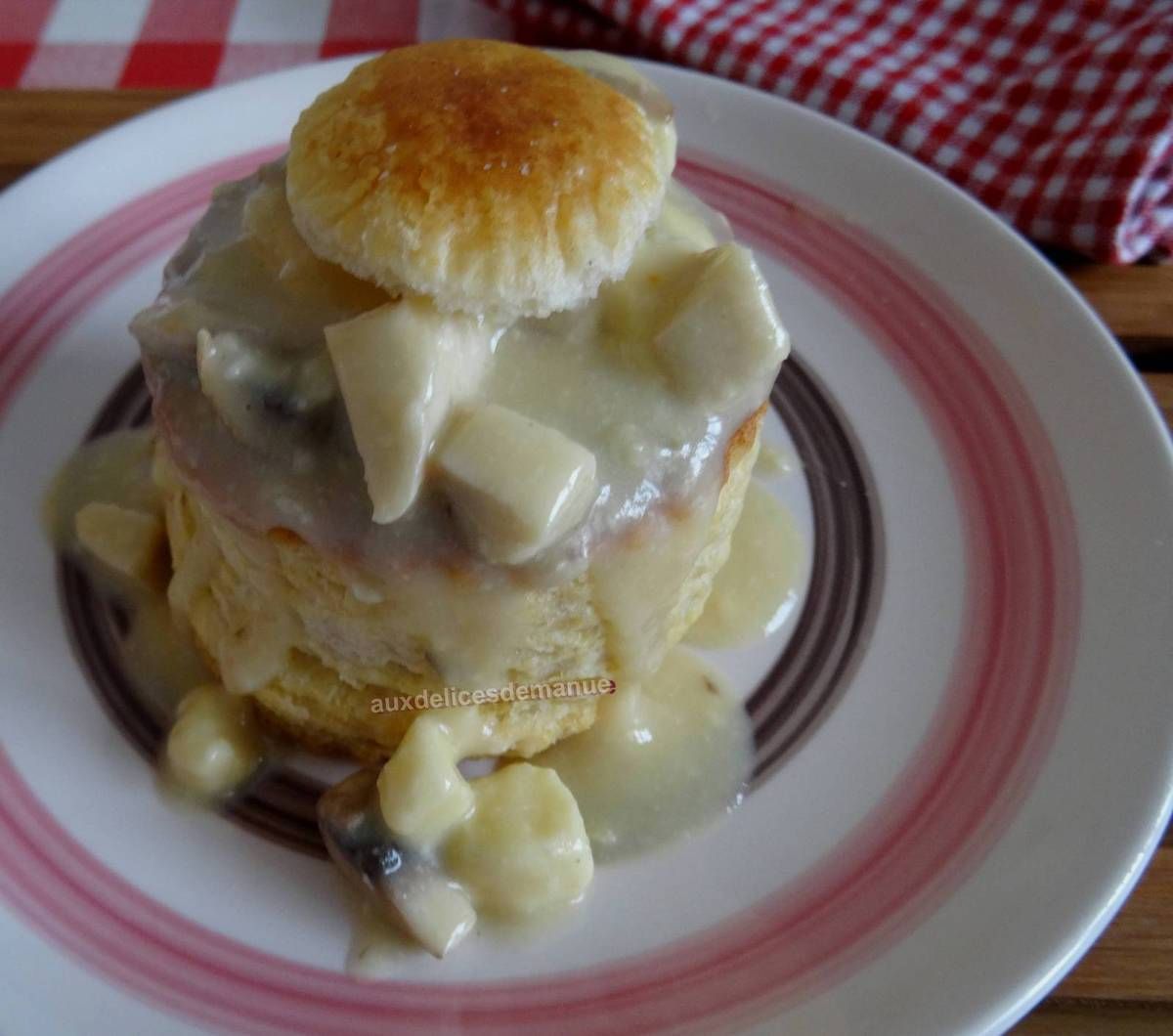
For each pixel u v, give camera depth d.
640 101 0.26
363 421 0.23
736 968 0.24
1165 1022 0.24
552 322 0.24
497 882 0.25
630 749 0.27
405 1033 0.24
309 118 0.24
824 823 0.26
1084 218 0.34
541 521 0.22
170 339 0.24
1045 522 0.29
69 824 0.25
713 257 0.25
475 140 0.23
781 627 0.29
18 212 0.32
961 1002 0.23
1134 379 0.30
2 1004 0.23
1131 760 0.25
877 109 0.36
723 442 0.25
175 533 0.28
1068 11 0.37
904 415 0.31
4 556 0.29
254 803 0.26
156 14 0.40
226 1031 0.23
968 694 0.28
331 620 0.25
